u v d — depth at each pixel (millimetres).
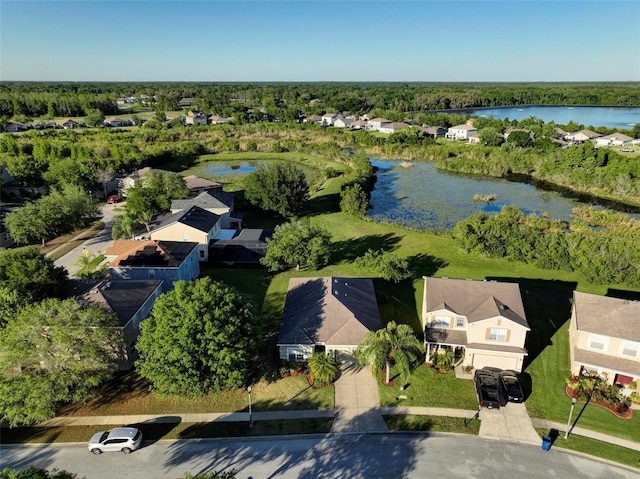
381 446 28703
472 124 165500
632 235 58531
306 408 32188
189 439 29484
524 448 28516
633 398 32156
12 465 27500
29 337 30625
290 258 52219
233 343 32312
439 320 37125
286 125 169250
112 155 114500
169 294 33625
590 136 140750
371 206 85750
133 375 36156
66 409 32375
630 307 34781
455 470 26812
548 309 45125
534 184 102500
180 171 116562
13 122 164625
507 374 34375
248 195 77875
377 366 32125
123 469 27109
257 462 27516
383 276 49781
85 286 41500
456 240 61875
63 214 63500
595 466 27125
